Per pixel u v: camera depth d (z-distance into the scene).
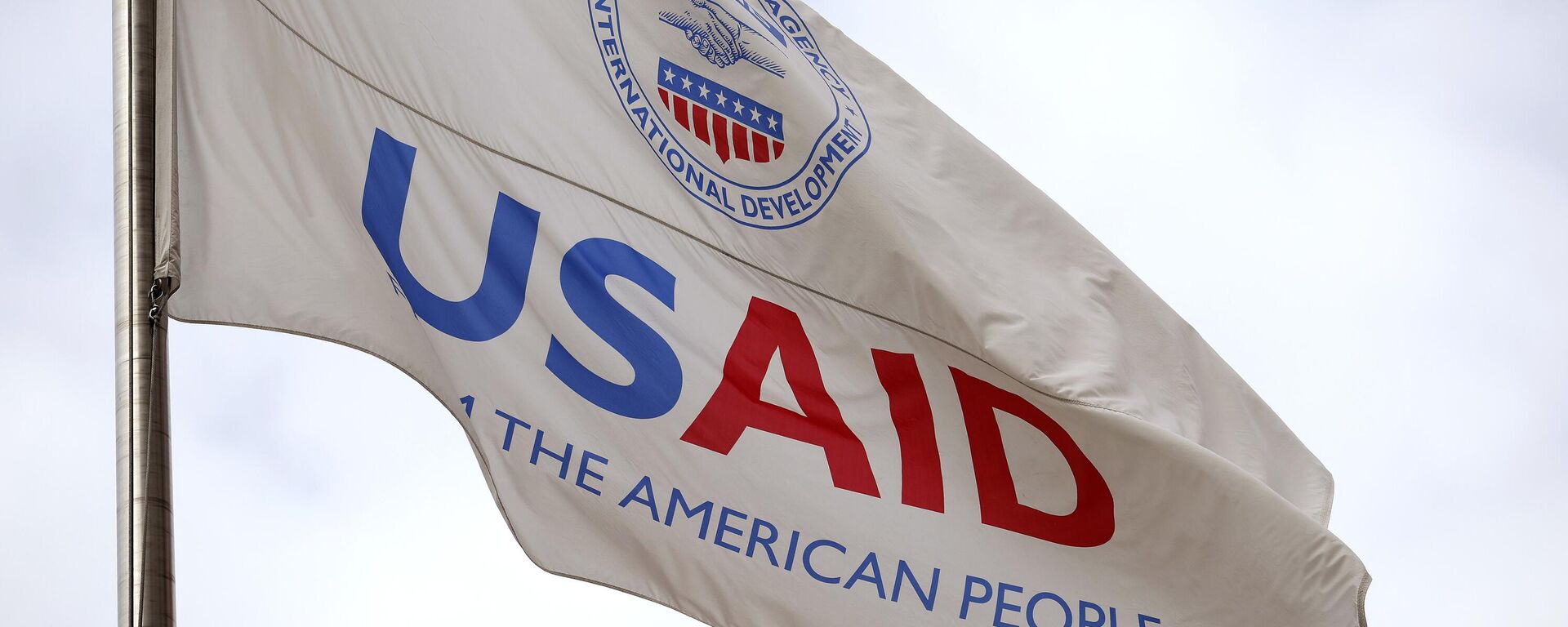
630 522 5.04
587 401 5.14
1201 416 6.17
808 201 5.73
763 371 5.41
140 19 4.76
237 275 5.03
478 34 5.50
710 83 5.76
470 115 5.39
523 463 5.01
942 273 5.74
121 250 4.48
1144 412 5.78
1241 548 5.44
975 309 5.72
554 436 5.06
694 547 5.07
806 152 5.77
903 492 5.38
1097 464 5.61
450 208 5.26
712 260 5.53
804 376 5.47
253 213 5.11
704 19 5.83
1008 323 5.74
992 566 5.34
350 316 5.13
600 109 5.58
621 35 5.70
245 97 5.22
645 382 5.23
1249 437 6.28
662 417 5.20
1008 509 5.47
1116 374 5.85
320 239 5.18
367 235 5.18
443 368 5.09
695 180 5.62
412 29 5.42
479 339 5.12
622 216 5.46
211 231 5.04
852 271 5.70
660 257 5.45
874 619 5.14
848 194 5.76
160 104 4.70
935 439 5.52
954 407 5.61
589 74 5.61
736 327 5.45
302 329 5.05
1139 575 5.46
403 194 5.23
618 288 5.34
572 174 5.45
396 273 5.15
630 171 5.53
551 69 5.56
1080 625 5.33
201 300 4.96
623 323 5.29
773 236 5.65
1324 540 5.40
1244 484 5.46
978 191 6.15
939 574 5.27
